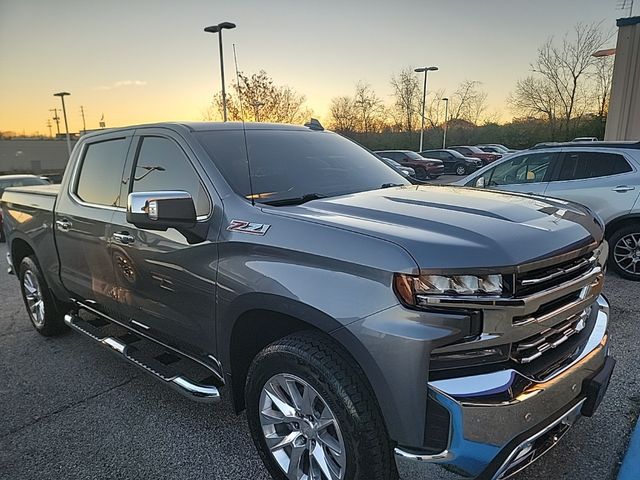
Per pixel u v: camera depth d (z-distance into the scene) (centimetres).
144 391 356
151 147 314
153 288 296
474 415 177
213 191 265
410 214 221
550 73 3741
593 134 3575
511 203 245
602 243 239
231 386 262
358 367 199
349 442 199
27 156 5412
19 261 480
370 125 4697
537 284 189
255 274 226
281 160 304
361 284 191
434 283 178
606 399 315
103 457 278
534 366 198
